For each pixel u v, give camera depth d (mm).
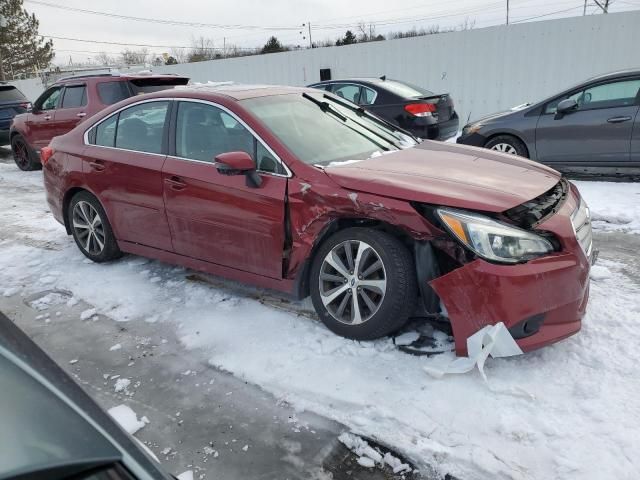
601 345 3023
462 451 2318
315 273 3281
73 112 9219
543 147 7254
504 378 2766
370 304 3094
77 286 4387
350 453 2391
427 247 2857
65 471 1001
